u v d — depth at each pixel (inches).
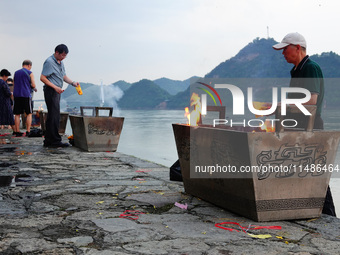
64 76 319.3
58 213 123.2
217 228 109.4
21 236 99.5
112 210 128.2
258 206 113.5
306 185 117.0
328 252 91.9
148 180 185.2
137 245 94.3
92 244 94.4
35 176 192.1
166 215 122.8
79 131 315.3
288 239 101.0
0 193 152.4
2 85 440.5
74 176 193.5
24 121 605.0
